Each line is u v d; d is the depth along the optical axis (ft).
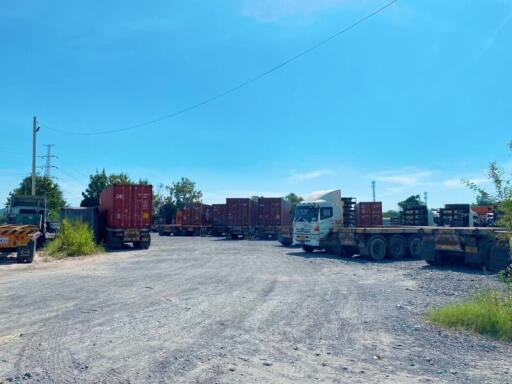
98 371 18.97
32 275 52.34
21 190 180.55
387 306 34.14
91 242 85.35
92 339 23.93
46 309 31.81
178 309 31.99
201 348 22.45
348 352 22.17
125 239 97.04
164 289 41.24
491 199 29.09
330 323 28.30
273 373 18.95
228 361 20.45
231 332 25.70
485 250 57.82
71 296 37.27
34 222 86.58
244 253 86.33
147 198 99.19
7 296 37.40
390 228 75.51
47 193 184.65
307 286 44.29
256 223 152.46
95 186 218.38
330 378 18.45
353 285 45.37
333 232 83.10
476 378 18.70
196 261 69.82
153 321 28.19
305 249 90.74
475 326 26.68
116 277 50.01
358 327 27.32
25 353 21.43
